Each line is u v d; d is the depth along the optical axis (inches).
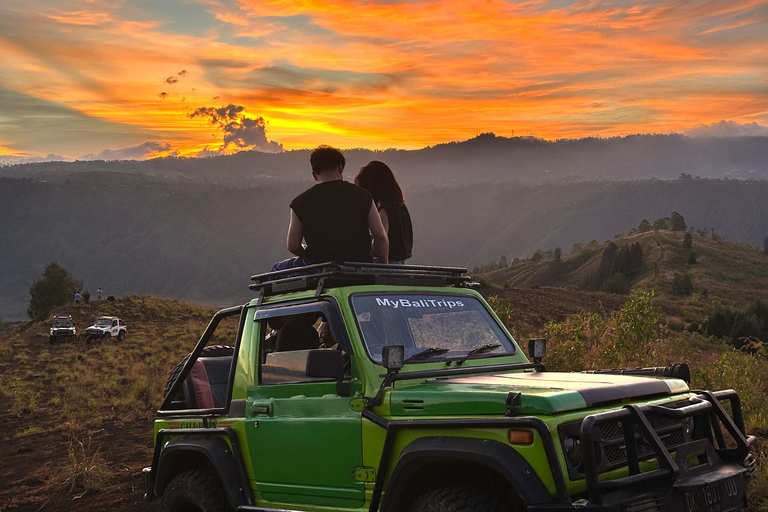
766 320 2472.9
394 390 165.8
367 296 186.1
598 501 131.7
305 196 214.4
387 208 239.0
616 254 7436.0
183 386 244.8
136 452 466.3
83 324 2105.1
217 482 209.9
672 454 152.5
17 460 480.7
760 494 228.4
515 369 193.6
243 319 212.2
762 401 408.8
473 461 142.3
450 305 200.4
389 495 154.9
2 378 1151.0
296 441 182.5
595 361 483.2
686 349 616.7
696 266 6919.3
